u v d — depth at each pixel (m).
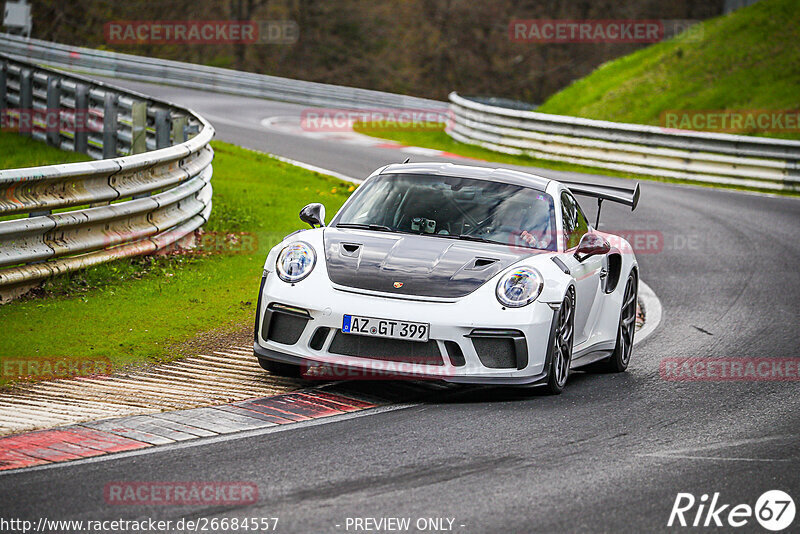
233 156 65.06
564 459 17.34
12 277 26.64
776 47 108.62
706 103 103.81
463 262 22.28
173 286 30.80
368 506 14.48
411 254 22.50
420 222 24.39
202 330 26.56
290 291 21.48
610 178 76.62
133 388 21.06
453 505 14.68
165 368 22.89
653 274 41.75
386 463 16.64
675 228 54.00
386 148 84.88
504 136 89.44
